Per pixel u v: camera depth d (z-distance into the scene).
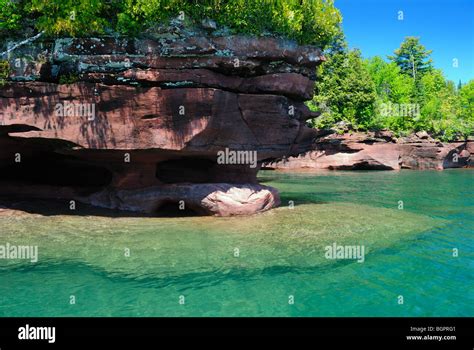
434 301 7.99
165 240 11.84
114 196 16.27
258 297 8.10
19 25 13.45
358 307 7.70
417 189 26.48
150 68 13.59
